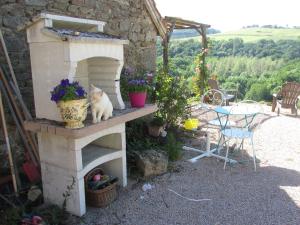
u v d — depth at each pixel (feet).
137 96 10.52
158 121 15.31
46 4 11.50
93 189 9.30
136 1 16.43
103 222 8.63
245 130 13.43
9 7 10.26
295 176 11.87
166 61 22.68
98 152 10.09
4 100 10.18
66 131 7.79
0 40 9.66
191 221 8.71
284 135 17.89
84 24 9.43
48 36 7.98
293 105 22.88
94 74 10.34
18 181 9.92
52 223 8.27
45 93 8.59
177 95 16.39
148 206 9.52
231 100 29.63
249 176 11.87
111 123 8.93
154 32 18.34
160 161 11.88
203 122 20.34
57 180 9.04
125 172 10.71
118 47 9.52
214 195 10.25
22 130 10.02
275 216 8.93
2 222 8.02
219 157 13.70
